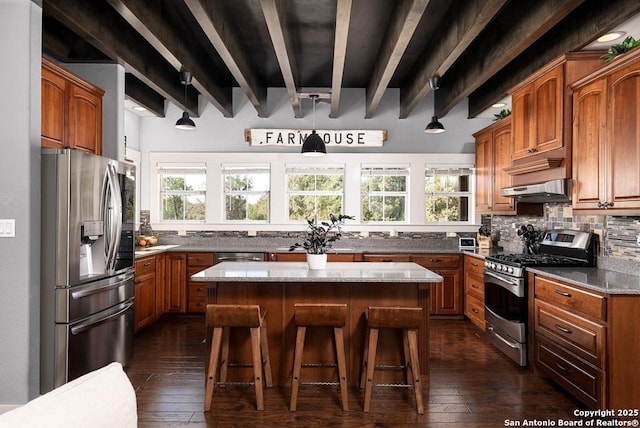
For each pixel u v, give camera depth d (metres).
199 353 3.88
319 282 3.17
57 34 3.51
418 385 2.74
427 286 3.23
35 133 2.76
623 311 2.47
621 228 3.16
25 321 2.70
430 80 3.96
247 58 4.25
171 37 3.45
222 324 2.74
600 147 2.86
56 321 2.78
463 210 5.82
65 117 3.21
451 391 3.07
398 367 3.19
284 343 3.19
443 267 5.19
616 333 2.46
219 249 5.29
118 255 3.29
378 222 5.80
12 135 2.70
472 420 2.65
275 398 2.96
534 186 3.53
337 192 5.81
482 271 4.54
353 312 3.19
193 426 2.56
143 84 5.03
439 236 5.74
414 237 5.75
